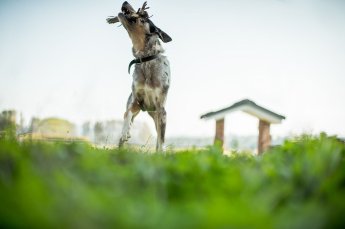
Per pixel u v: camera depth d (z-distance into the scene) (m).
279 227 1.39
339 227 1.43
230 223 1.27
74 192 1.82
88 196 1.73
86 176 2.65
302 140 5.09
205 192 2.31
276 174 2.81
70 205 1.52
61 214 1.39
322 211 1.46
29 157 3.16
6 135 5.83
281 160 4.05
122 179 2.71
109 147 7.35
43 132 6.56
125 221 1.42
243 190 2.22
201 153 4.40
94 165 2.97
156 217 1.45
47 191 1.75
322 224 1.40
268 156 4.39
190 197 2.29
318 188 2.31
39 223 1.32
